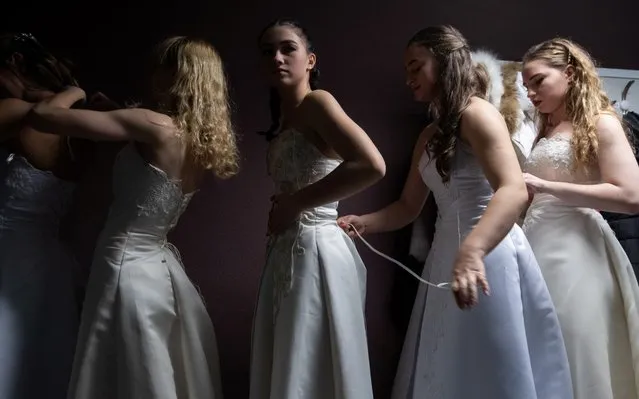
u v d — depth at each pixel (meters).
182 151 2.21
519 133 2.60
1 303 2.18
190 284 2.29
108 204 2.71
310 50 2.39
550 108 2.49
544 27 3.05
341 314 2.09
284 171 2.22
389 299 2.83
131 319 2.08
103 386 2.07
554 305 2.32
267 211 2.81
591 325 2.26
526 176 2.30
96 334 2.08
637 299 2.32
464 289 1.83
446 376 2.13
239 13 2.84
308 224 2.19
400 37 2.94
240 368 2.75
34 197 2.29
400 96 2.92
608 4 3.11
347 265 2.17
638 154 2.73
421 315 2.35
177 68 2.26
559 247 2.36
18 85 2.40
